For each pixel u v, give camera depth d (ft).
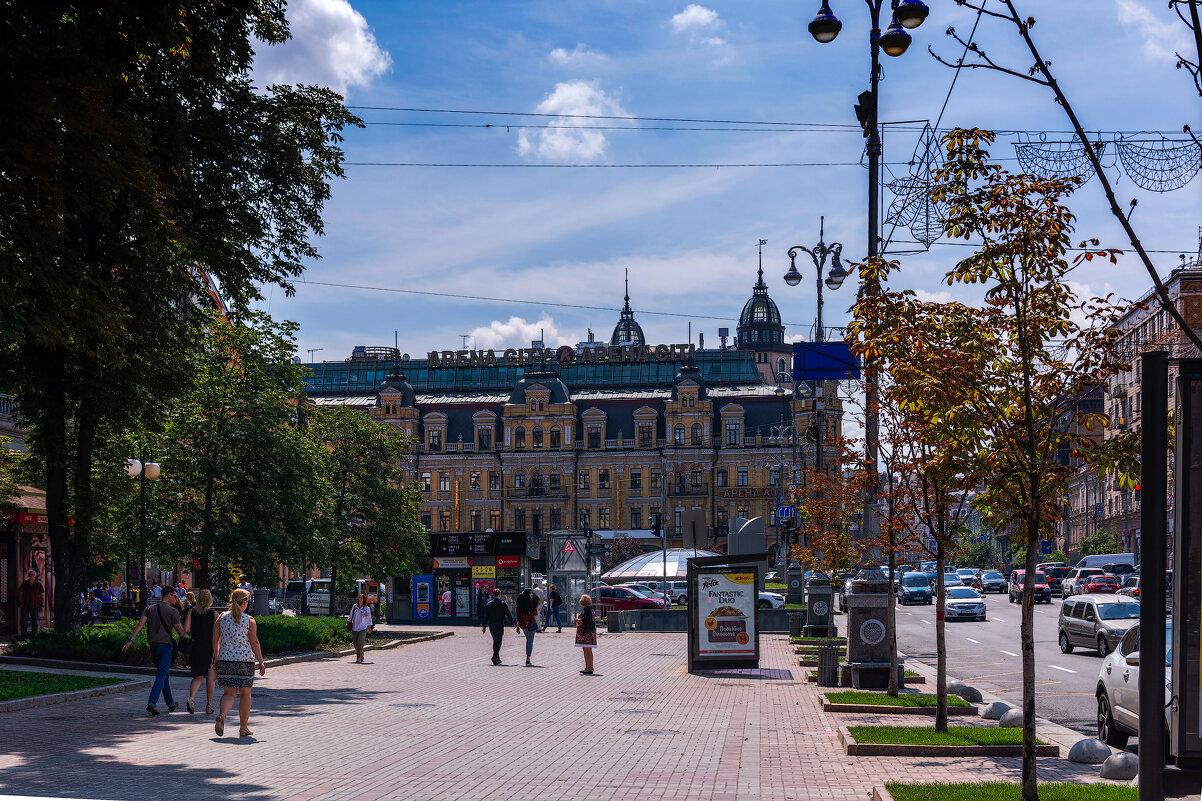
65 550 91.91
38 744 48.03
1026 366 37.22
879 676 74.02
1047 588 223.92
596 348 433.07
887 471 62.39
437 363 440.86
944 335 39.37
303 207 94.17
